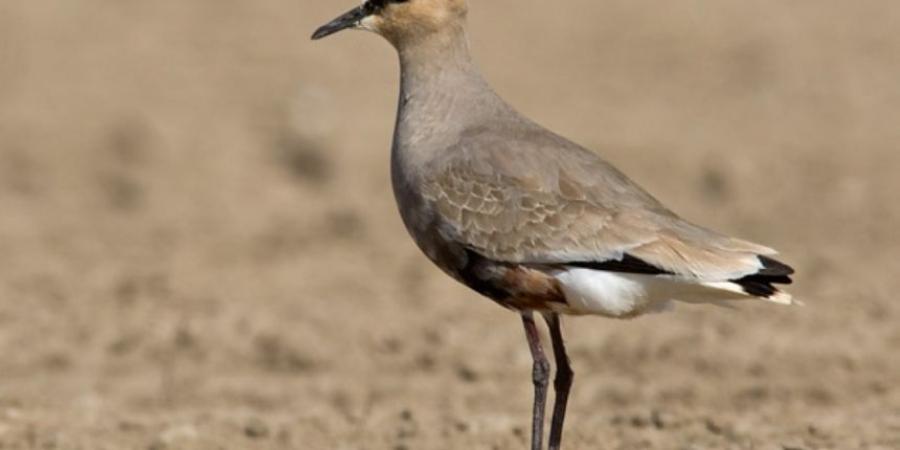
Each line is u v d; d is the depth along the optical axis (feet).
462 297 68.95
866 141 92.68
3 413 54.34
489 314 66.18
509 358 61.05
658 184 86.84
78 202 86.53
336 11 118.21
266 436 51.85
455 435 51.08
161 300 68.80
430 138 44.39
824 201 83.20
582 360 60.64
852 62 107.04
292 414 55.06
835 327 62.13
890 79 103.76
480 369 59.88
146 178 89.56
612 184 42.80
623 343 61.41
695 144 92.27
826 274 69.87
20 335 64.34
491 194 42.80
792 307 64.18
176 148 93.40
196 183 88.99
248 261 76.07
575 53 110.93
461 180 43.21
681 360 59.67
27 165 91.15
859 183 85.40
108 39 111.04
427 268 74.02
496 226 42.63
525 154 43.14
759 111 98.78
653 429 51.13
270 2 119.75
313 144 92.73
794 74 105.19
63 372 61.26
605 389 57.31
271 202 86.43
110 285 71.31
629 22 117.19
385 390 58.39
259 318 65.31
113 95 101.30
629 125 96.37
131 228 82.23
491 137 43.78
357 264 75.20
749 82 104.42
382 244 78.89
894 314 63.57
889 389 55.72
